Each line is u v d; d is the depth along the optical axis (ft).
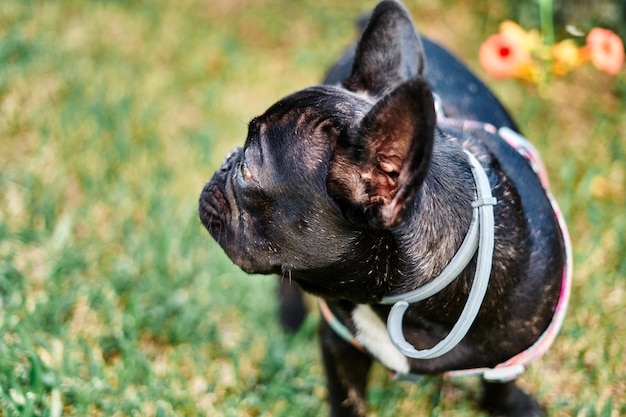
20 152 4.05
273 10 5.04
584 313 3.49
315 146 2.58
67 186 3.92
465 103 3.17
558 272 2.78
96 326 3.36
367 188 2.52
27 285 3.43
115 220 3.79
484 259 2.60
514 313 2.72
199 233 3.74
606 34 3.45
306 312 3.63
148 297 3.52
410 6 4.99
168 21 4.87
